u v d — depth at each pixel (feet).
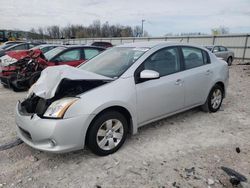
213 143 11.90
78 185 8.70
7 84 24.97
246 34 75.46
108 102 10.06
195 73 14.28
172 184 8.68
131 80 11.13
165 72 12.81
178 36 97.81
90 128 9.96
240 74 39.34
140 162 10.12
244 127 14.03
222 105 18.60
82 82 10.21
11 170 9.62
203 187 8.50
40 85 11.02
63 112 9.23
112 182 8.84
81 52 26.66
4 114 16.55
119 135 10.96
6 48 51.03
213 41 85.92
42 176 9.23
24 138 10.37
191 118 15.37
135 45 13.75
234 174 9.00
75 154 10.80
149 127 13.84
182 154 10.78
